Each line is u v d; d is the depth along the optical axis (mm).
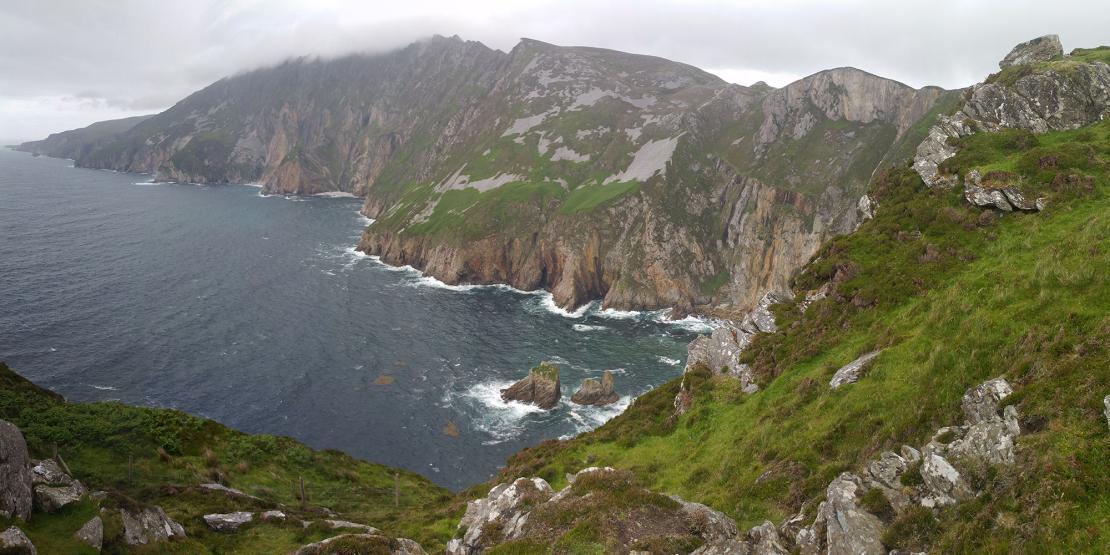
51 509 23625
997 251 33969
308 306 125375
